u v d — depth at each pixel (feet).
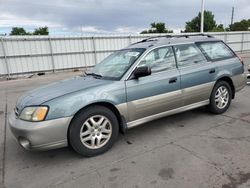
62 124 10.36
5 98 27.91
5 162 11.40
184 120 15.53
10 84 42.27
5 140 14.05
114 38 64.85
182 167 9.95
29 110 10.45
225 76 15.94
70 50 59.57
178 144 12.13
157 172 9.71
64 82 13.23
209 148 11.48
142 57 12.88
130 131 14.21
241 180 8.82
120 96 11.76
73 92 10.99
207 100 15.55
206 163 10.13
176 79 13.55
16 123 10.55
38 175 10.11
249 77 26.20
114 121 11.78
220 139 12.41
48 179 9.77
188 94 14.23
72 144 10.85
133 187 8.84
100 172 10.01
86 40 61.21
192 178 9.13
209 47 15.96
